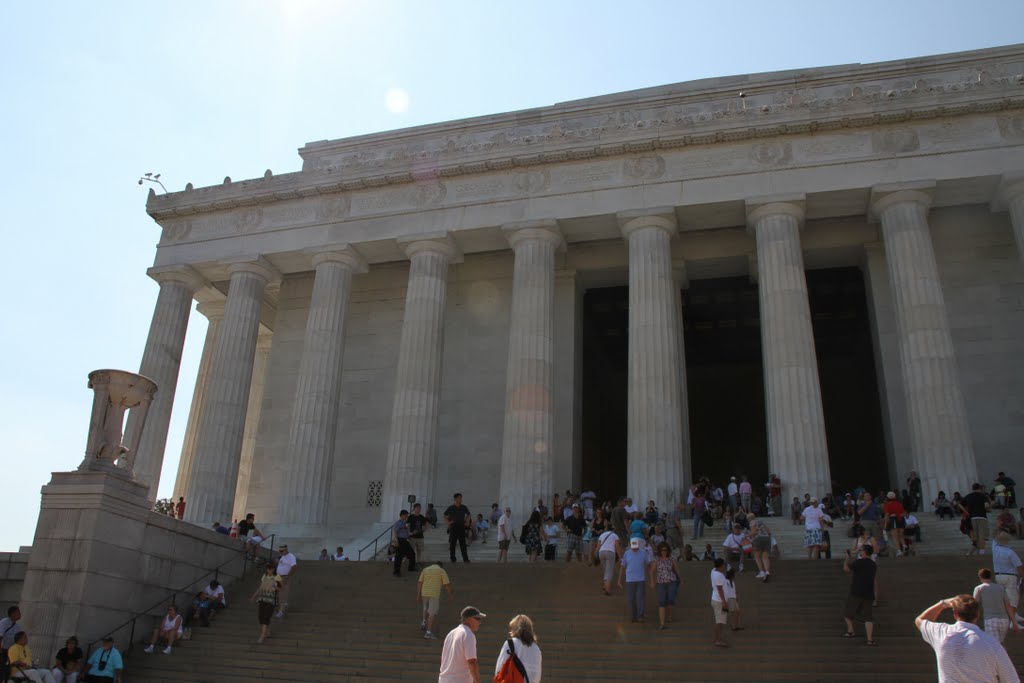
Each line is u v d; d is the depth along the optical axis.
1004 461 34.03
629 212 35.59
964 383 35.31
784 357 31.95
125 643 20.16
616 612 20.03
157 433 39.38
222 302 47.94
